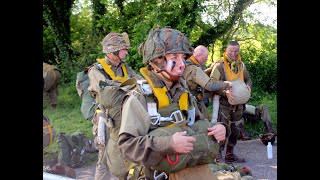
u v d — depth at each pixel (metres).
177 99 2.56
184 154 2.38
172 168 2.38
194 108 2.59
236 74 5.64
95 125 4.35
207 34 10.20
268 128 7.39
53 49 12.85
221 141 2.57
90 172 5.54
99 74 4.43
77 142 5.86
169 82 2.57
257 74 9.99
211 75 5.65
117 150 3.62
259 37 10.61
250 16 10.41
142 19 10.46
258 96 9.54
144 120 2.44
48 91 8.63
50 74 8.39
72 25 12.80
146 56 2.57
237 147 6.99
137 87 2.54
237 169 4.39
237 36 10.68
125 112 2.46
